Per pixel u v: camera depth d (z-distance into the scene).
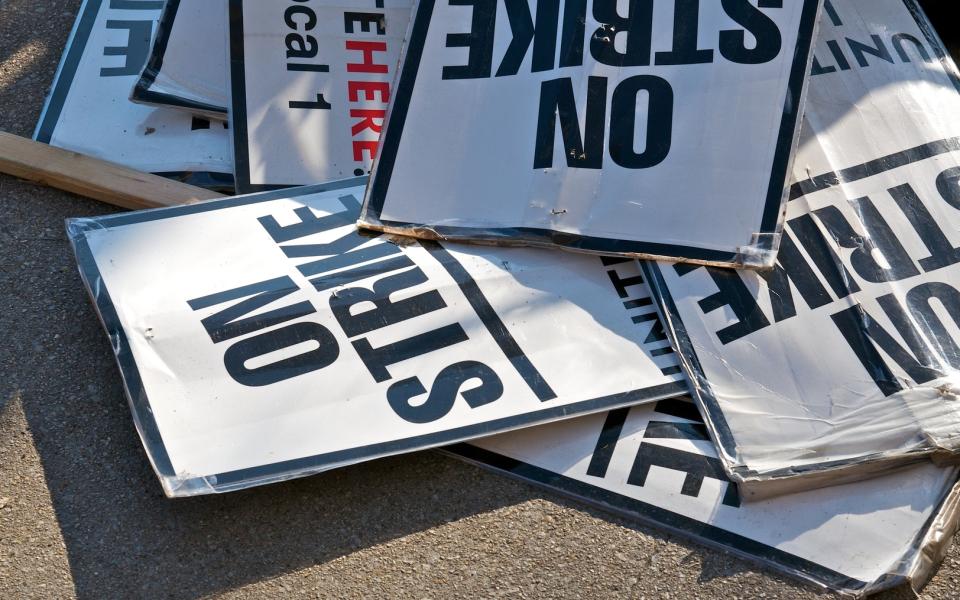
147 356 1.95
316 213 2.26
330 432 1.90
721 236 2.12
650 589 1.81
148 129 2.54
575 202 2.17
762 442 1.93
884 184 2.24
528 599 1.79
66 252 2.33
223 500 1.88
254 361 1.97
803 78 2.17
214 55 2.59
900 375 1.98
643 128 2.19
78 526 1.84
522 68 2.28
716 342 2.04
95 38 2.77
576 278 2.16
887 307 2.07
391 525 1.88
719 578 1.82
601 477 1.93
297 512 1.88
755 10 2.21
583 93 2.22
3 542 1.81
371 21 2.55
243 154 2.39
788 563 1.83
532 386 1.99
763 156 2.14
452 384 1.98
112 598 1.75
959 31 2.95
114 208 2.43
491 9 2.33
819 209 2.19
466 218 2.21
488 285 2.13
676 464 1.94
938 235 2.18
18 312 2.19
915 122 2.34
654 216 2.15
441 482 1.94
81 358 2.11
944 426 1.90
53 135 2.52
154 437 1.85
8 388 2.05
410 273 2.14
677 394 2.01
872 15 2.51
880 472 1.90
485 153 2.24
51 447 1.96
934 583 1.82
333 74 2.50
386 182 2.25
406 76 2.30
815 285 2.10
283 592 1.77
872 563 1.81
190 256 2.14
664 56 2.22
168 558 1.80
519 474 1.93
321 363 1.98
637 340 2.08
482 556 1.84
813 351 2.02
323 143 2.43
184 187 2.41
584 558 1.85
